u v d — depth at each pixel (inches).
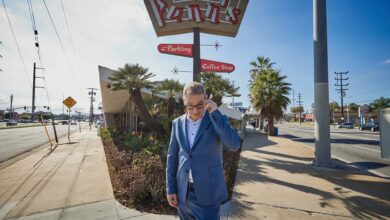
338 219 127.5
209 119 65.4
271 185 192.5
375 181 206.5
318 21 269.3
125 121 738.2
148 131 559.8
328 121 269.0
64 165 273.6
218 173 63.9
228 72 387.2
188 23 377.4
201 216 62.1
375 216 132.0
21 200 156.6
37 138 732.7
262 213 134.7
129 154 257.6
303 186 190.2
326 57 267.6
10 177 221.6
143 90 471.2
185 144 65.6
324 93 268.4
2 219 129.3
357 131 1253.7
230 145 65.1
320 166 267.7
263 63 1098.7
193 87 63.1
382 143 223.6
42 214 134.6
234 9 382.3
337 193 171.8
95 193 168.1
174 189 68.9
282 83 862.5
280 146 482.9
